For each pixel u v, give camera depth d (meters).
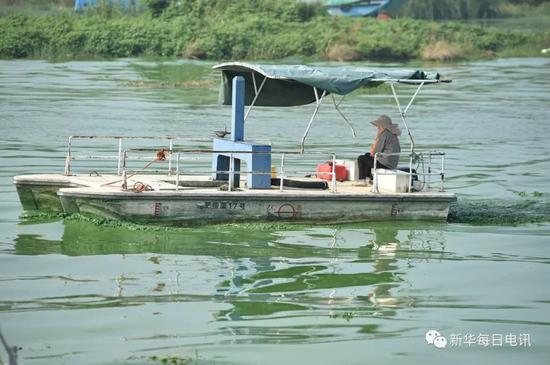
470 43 163.88
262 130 76.12
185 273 36.12
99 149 64.88
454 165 62.56
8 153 61.94
